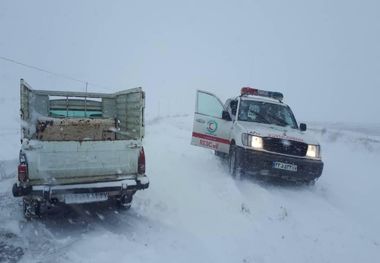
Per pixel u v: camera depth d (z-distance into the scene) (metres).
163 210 5.82
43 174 4.90
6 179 7.46
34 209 5.27
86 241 4.57
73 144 5.02
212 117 8.80
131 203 5.87
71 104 8.70
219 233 4.95
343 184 8.41
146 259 4.11
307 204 6.47
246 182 7.43
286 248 4.58
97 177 5.20
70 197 4.95
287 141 7.22
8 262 3.98
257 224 5.33
